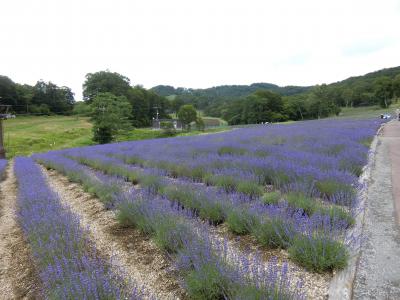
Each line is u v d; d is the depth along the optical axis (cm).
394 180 579
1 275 357
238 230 376
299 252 291
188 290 258
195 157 980
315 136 1314
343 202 428
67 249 335
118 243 397
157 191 606
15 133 4928
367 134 1335
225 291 242
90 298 238
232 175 627
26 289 313
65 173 1077
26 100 8838
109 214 532
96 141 4444
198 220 413
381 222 372
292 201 433
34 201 567
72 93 11231
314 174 554
